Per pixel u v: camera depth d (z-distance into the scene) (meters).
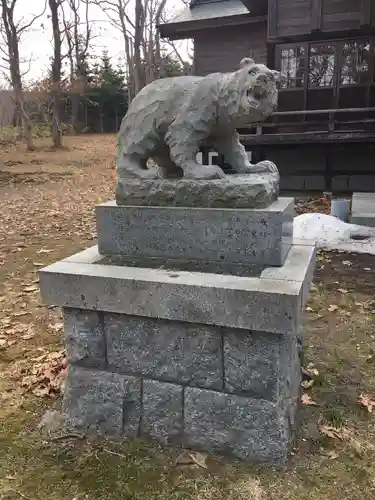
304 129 11.02
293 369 2.65
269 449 2.30
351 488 2.19
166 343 2.38
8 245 6.95
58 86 21.56
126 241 2.64
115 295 2.34
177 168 2.81
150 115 2.59
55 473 2.32
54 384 3.07
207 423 2.38
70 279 2.41
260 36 12.57
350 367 3.29
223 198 2.42
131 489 2.20
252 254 2.40
